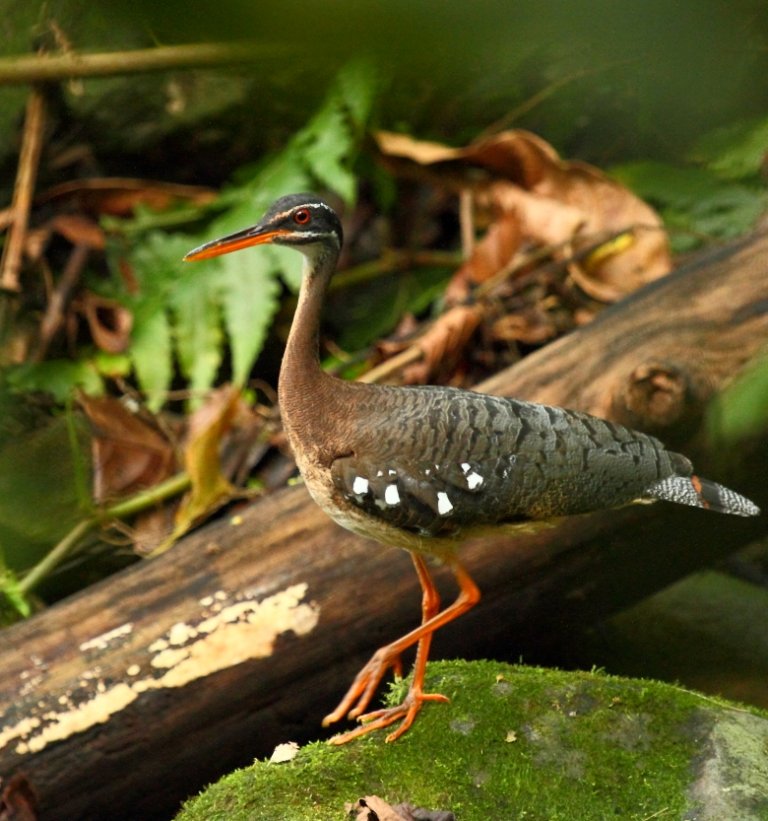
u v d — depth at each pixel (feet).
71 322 44.98
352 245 50.31
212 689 28.37
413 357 39.73
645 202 43.70
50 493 36.35
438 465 24.43
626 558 31.04
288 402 25.72
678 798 23.18
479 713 25.31
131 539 37.35
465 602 26.03
